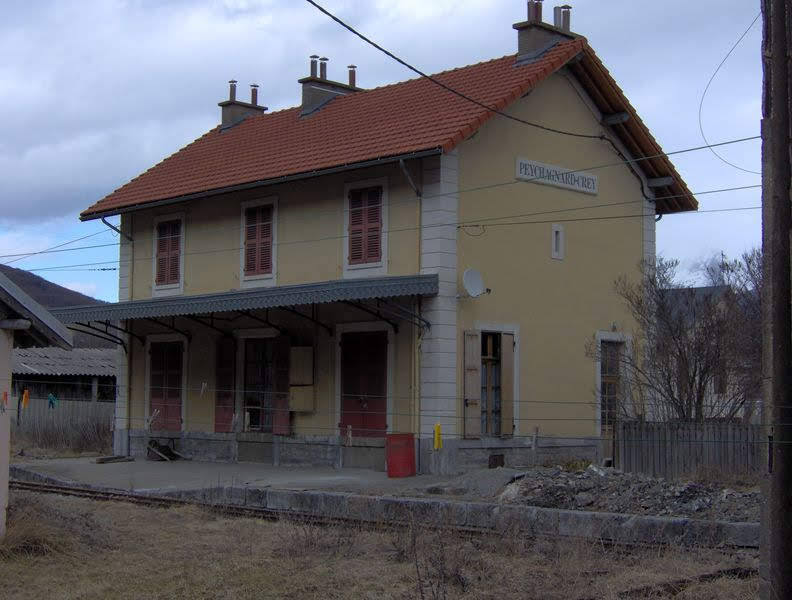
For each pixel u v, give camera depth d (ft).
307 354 73.00
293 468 72.13
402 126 70.44
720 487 49.37
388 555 38.81
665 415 64.18
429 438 64.59
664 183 80.12
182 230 83.61
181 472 73.26
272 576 35.19
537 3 73.92
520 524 45.14
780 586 24.40
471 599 31.78
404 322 67.10
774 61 25.22
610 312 76.95
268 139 84.33
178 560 38.09
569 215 74.59
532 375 70.54
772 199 24.98
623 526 42.57
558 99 74.49
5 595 31.65
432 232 65.36
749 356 64.54
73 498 58.90
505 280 69.21
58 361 116.88
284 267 75.10
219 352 80.43
